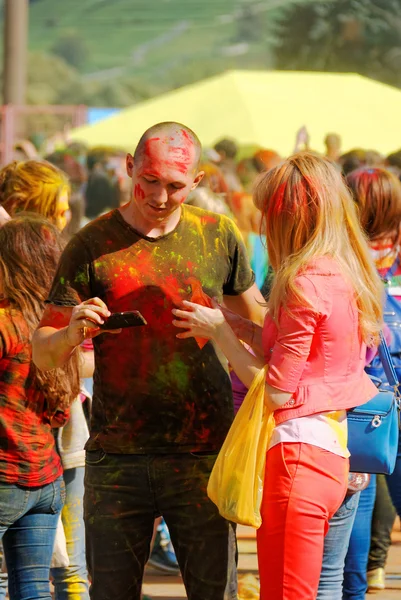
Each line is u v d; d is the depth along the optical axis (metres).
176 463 6.04
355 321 5.88
